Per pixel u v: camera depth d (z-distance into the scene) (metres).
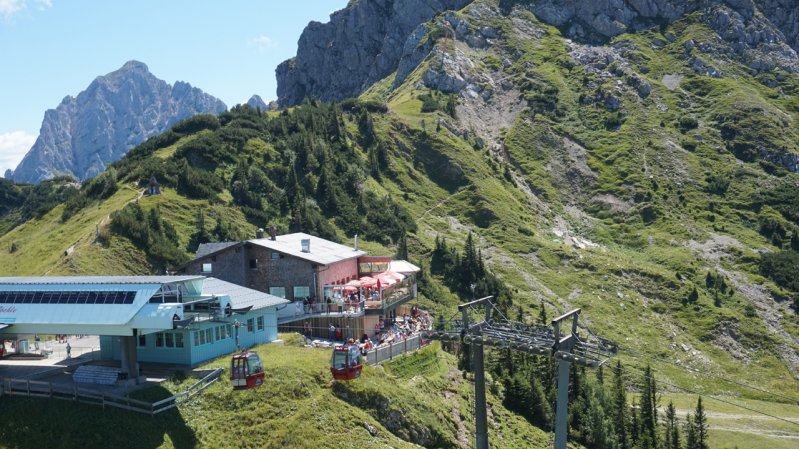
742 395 142.88
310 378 63.81
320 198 174.38
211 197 153.12
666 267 196.50
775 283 190.12
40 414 52.97
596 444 87.12
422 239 174.75
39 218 155.75
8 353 70.19
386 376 70.56
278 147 190.00
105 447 50.38
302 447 55.69
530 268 181.50
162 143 189.88
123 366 58.44
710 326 166.38
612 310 168.25
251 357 57.88
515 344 56.50
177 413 55.34
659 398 111.06
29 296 61.06
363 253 102.81
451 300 147.50
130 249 123.62
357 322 84.00
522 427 80.38
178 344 64.31
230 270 90.00
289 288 88.19
